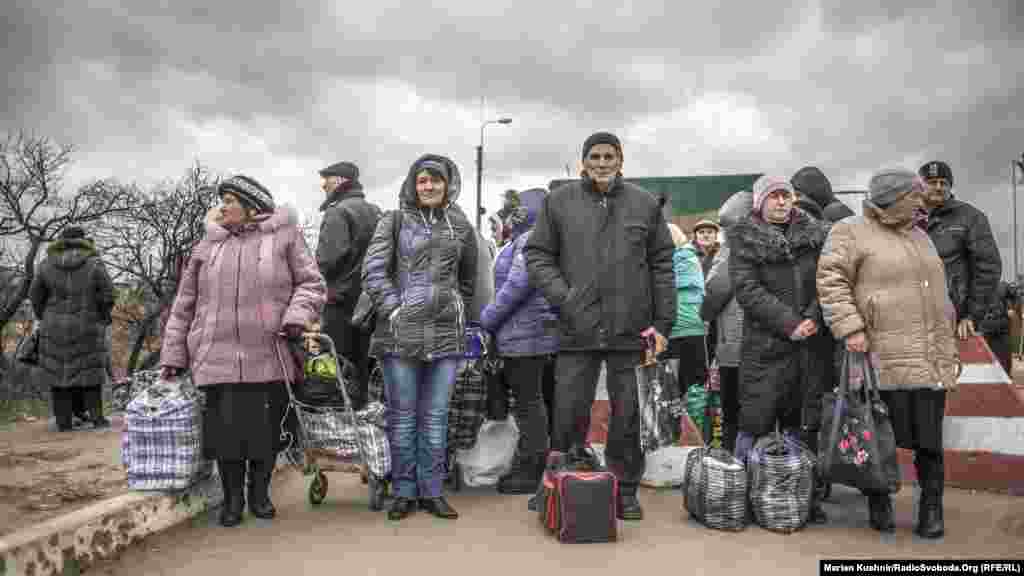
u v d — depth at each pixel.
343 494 5.40
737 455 4.77
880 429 4.14
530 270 4.69
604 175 4.58
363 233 6.37
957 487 5.38
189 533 4.36
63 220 21.16
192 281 4.60
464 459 5.59
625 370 4.58
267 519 4.67
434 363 4.72
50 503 4.90
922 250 4.24
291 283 4.67
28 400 13.38
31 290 8.38
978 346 5.44
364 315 5.20
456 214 4.89
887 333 4.15
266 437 4.51
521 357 5.35
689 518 4.67
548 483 4.32
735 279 4.64
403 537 4.26
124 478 5.64
